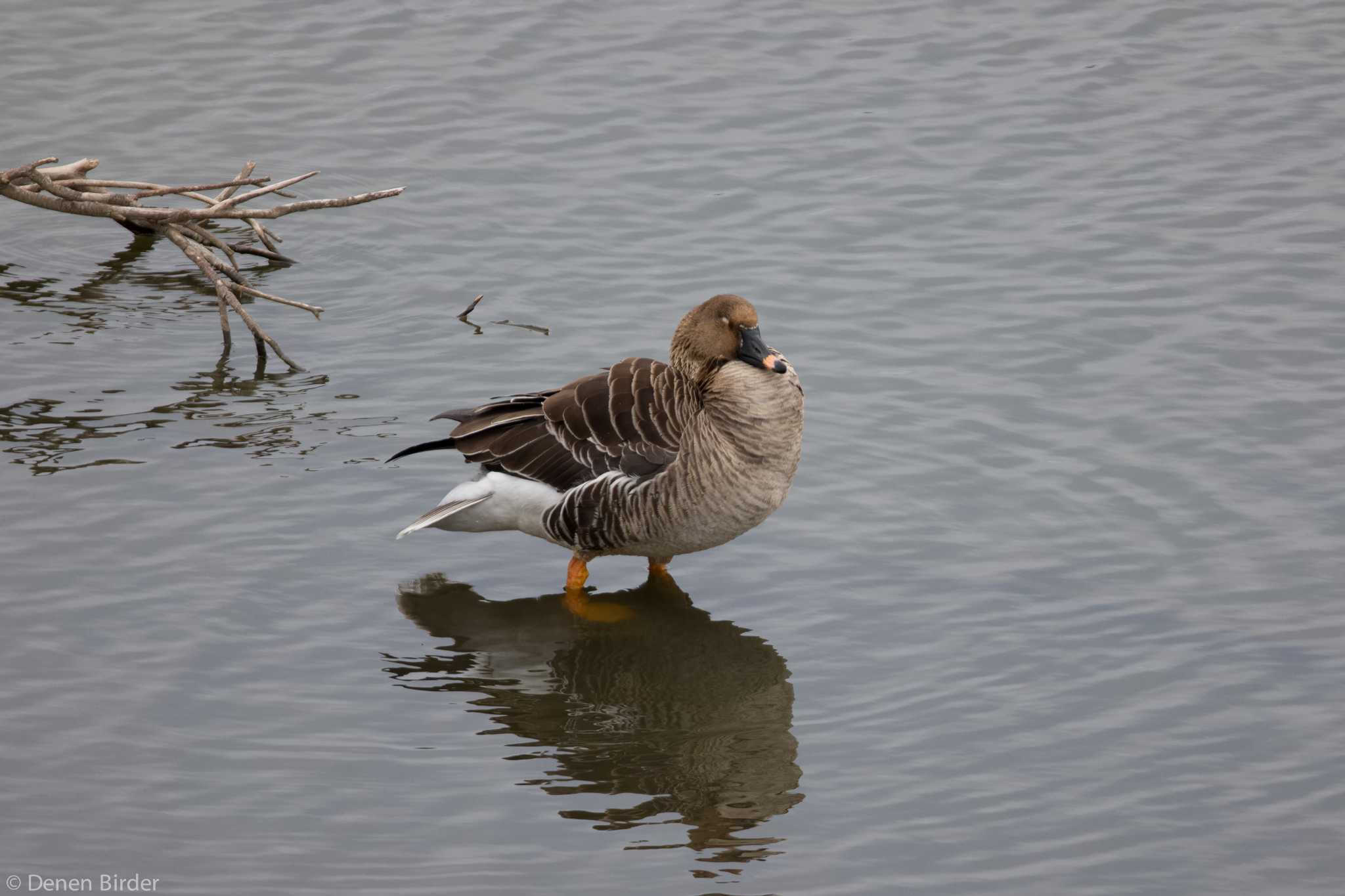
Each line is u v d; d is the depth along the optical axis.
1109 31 25.03
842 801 11.18
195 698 12.18
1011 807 11.08
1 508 14.54
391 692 12.48
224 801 11.01
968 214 20.48
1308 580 13.69
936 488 15.34
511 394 16.89
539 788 11.31
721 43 24.83
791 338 17.91
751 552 14.57
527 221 20.53
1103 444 15.89
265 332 17.88
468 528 14.51
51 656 12.55
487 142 22.30
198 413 16.55
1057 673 12.59
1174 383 16.92
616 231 20.27
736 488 13.55
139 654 12.66
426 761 11.59
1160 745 11.70
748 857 10.55
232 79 23.77
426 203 21.03
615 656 13.13
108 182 19.16
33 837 10.55
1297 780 11.27
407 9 25.80
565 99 23.31
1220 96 23.03
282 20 25.47
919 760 11.62
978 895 10.19
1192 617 13.25
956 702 12.29
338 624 13.33
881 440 16.09
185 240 18.84
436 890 10.15
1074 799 11.15
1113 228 20.06
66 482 15.05
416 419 16.52
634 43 24.84
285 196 21.02
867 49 24.64
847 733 11.98
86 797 10.98
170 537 14.29
